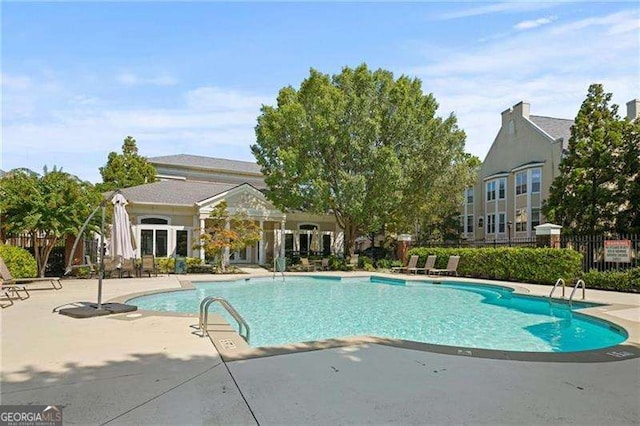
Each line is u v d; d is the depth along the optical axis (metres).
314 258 28.80
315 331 9.70
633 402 4.31
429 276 21.33
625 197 20.84
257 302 14.12
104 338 6.93
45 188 16.80
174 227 25.88
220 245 22.05
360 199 24.12
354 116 24.53
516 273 18.09
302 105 25.95
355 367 5.36
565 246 18.16
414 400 4.27
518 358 5.88
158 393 4.39
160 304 13.14
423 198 28.08
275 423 3.68
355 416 3.85
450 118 27.50
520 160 33.00
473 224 37.97
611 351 6.34
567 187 23.11
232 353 5.94
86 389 4.51
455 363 5.59
